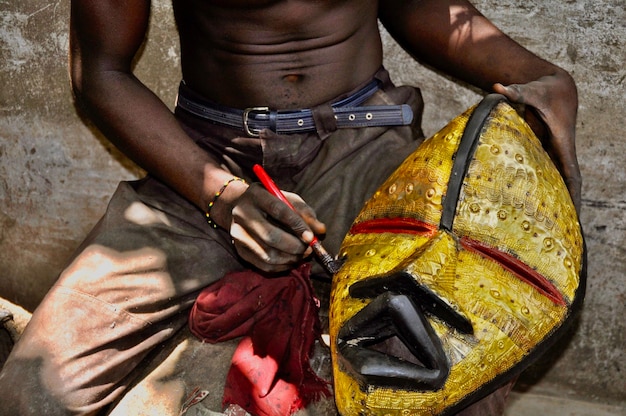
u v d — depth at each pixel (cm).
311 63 255
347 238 230
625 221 323
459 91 328
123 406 230
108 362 232
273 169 256
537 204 213
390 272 203
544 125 242
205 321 237
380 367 196
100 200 338
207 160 242
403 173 224
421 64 327
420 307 202
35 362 227
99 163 336
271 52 253
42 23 329
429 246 206
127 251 240
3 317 271
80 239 341
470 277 206
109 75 248
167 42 329
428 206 214
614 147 320
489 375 205
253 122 256
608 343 329
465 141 216
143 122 244
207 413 224
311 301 237
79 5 246
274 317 236
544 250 212
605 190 322
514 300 206
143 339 238
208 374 231
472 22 270
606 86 318
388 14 279
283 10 248
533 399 334
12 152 338
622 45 317
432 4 273
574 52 318
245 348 232
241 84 255
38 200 341
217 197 235
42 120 335
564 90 246
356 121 257
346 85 260
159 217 249
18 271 344
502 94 231
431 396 202
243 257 226
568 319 214
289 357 231
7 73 334
